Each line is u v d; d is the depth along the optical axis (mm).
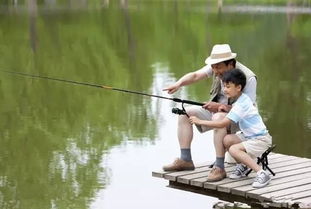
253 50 47469
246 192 16312
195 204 16719
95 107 28672
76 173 19484
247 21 68125
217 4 91812
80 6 86375
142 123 25391
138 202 17078
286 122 25125
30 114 27344
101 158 20875
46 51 47469
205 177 17531
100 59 43844
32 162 20641
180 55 46062
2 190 18281
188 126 18047
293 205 15656
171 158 20703
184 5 90250
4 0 86375
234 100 17531
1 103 29453
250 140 16922
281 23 65562
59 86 33844
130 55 45969
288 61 41531
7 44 50281
